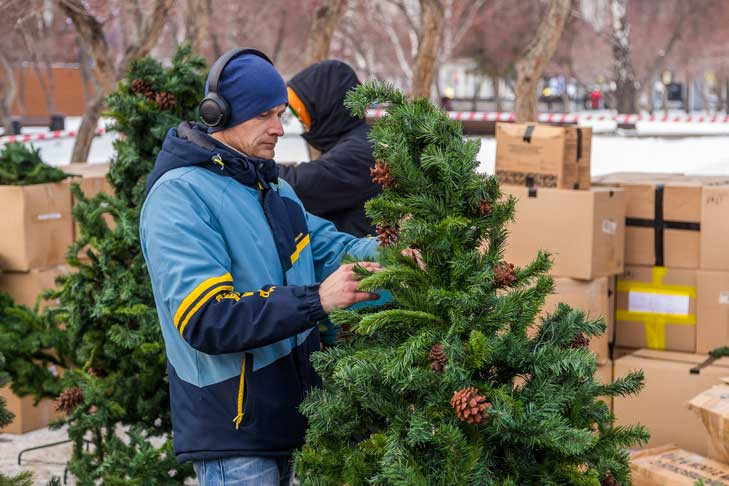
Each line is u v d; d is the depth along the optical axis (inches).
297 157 657.0
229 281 85.7
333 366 84.4
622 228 188.2
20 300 200.1
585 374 76.8
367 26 1029.8
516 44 1122.0
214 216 89.3
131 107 131.1
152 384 133.3
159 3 324.8
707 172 611.2
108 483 127.4
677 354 190.9
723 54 1266.0
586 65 1496.1
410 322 80.8
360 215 141.3
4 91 984.9
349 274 82.4
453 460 74.2
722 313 186.7
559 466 79.0
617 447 85.5
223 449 89.3
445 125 85.1
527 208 182.9
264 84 91.4
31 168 206.8
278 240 92.6
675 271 190.2
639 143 817.5
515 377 83.0
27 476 105.7
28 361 158.9
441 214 82.2
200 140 91.4
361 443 82.4
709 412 139.9
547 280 83.0
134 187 133.5
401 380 76.9
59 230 205.8
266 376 89.9
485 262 81.4
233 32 623.2
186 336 84.4
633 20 1228.5
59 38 740.0
